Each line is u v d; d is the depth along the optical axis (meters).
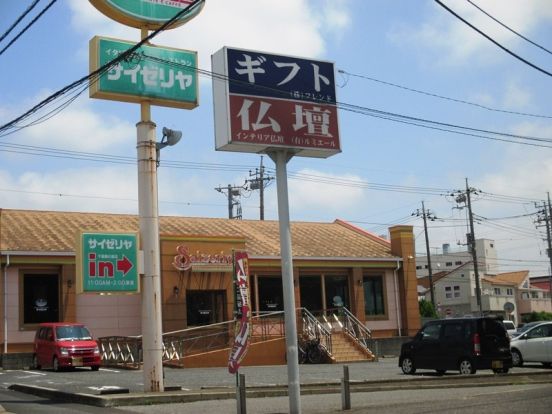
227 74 13.43
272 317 33.22
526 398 14.23
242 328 12.70
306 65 14.31
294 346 13.07
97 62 17.41
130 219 34.50
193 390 17.45
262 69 13.80
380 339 35.97
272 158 13.96
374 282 37.97
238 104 13.45
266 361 29.83
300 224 41.97
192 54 18.81
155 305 17.38
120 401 15.44
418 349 22.50
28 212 32.66
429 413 12.31
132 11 17.88
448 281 82.75
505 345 21.38
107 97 17.67
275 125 13.70
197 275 31.09
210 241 31.55
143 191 17.67
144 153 17.75
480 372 22.84
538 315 74.94
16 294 27.64
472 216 55.22
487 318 21.39
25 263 27.75
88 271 18.52
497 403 13.48
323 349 29.88
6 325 27.25
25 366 27.05
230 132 13.24
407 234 38.88
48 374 23.91
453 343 21.44
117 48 17.73
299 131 13.93
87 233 18.66
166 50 18.39
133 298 30.70
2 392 19.02
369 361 30.58
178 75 18.42
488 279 82.25
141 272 19.23
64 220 32.47
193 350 28.45
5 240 28.39
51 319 28.34
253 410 14.20
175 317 30.11
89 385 19.30
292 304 13.23
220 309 31.78
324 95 14.41
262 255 33.59
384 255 38.03
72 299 28.53
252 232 37.66
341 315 33.97
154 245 17.58
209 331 30.78
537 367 25.03
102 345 28.50
